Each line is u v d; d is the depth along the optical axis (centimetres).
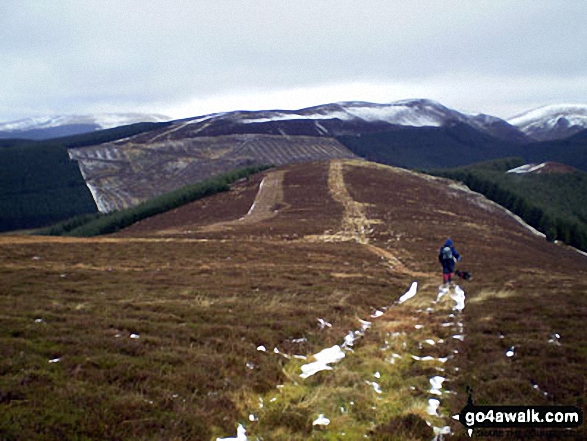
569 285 2230
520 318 1424
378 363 1061
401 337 1266
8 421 638
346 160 15362
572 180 15875
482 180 13775
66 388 758
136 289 1789
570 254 7369
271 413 785
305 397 877
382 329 1361
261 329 1241
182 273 2325
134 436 662
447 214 7819
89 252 2997
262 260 3017
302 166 14475
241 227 5922
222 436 707
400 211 7494
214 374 907
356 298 1784
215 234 5075
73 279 2011
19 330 1043
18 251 2842
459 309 1634
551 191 14688
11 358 860
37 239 3797
